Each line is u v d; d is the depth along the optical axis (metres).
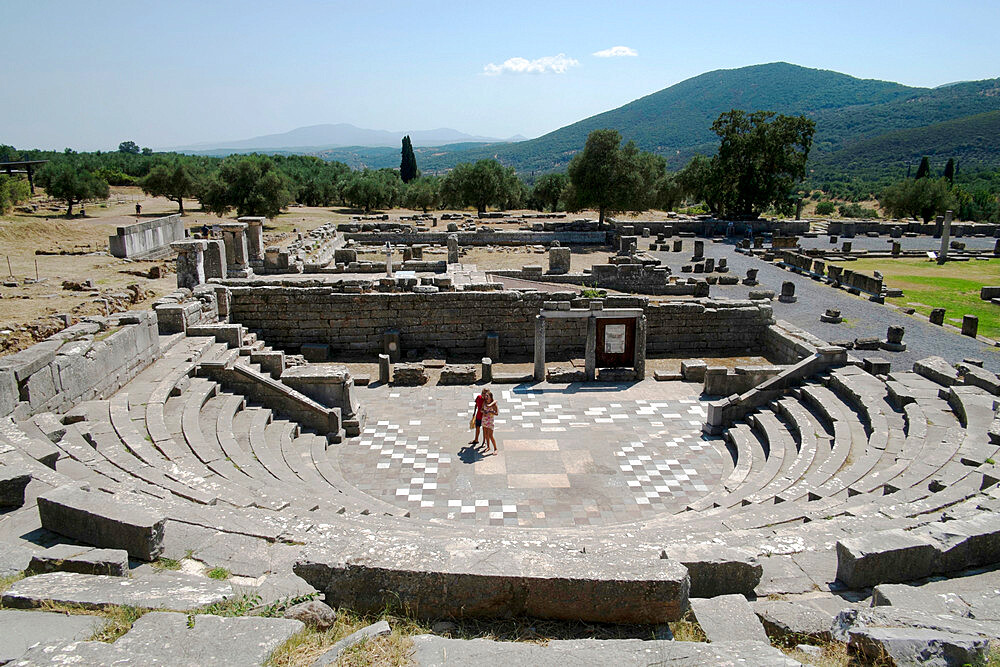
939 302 38.28
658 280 38.91
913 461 14.39
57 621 5.79
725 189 76.25
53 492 8.40
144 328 19.73
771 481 15.51
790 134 72.94
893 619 6.05
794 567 8.34
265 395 19.70
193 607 6.12
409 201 86.38
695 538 9.52
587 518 15.15
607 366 25.75
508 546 8.10
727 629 6.22
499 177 83.50
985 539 8.32
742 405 20.55
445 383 24.80
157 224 43.50
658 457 18.50
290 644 5.58
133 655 5.12
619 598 6.48
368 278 30.23
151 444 14.70
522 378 25.09
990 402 17.55
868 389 19.81
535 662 5.38
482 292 28.34
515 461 18.14
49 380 14.79
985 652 5.42
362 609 6.81
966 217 92.56
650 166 68.94
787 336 27.16
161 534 7.87
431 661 5.46
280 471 15.35
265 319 28.17
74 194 65.56
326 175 106.06
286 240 48.88
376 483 16.83
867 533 8.73
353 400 20.59
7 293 26.70
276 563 7.80
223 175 62.69
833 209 114.69
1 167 80.00
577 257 50.00
